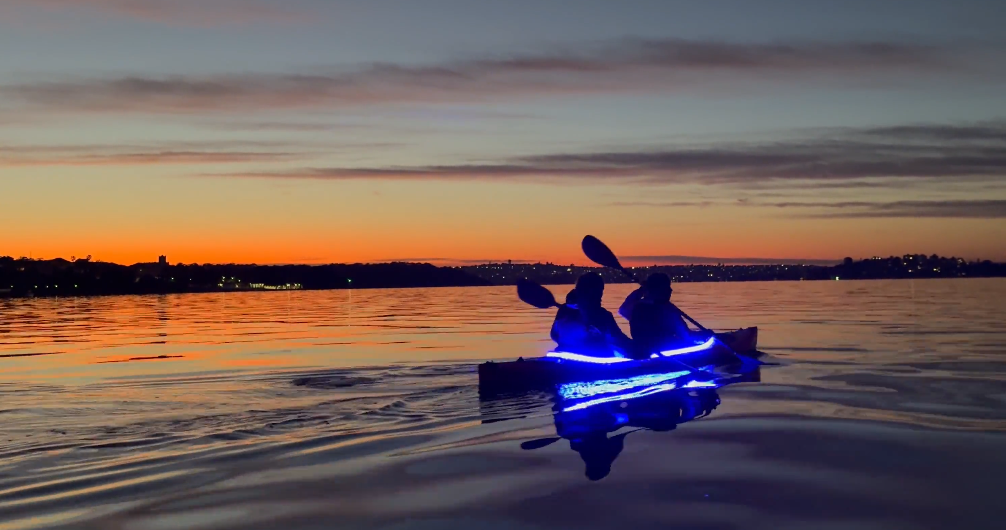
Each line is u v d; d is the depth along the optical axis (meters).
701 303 32.25
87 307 48.09
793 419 5.70
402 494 3.90
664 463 4.39
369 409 6.66
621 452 4.69
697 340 9.46
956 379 7.86
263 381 9.02
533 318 24.09
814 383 7.75
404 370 9.84
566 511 3.54
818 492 3.78
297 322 25.33
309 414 6.48
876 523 3.33
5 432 5.91
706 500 3.66
